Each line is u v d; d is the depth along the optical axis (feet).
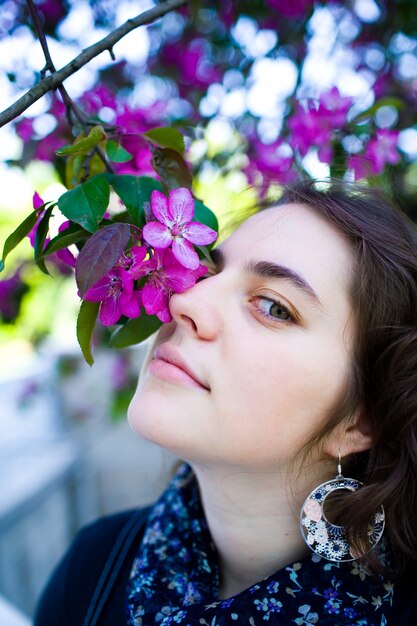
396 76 5.90
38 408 9.29
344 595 2.87
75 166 3.16
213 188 5.94
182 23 6.21
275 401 2.73
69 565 3.95
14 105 2.29
